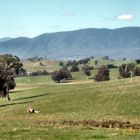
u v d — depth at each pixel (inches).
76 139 1208.8
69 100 3693.4
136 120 2183.8
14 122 1943.9
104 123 1904.5
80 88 5172.2
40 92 6008.9
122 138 1205.7
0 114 3250.5
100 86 4773.6
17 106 3843.5
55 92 5364.2
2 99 5851.4
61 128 1517.0
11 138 1254.9
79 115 2736.2
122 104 3139.8
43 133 1339.8
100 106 3206.2
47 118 2449.6
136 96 3420.3
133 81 4909.0
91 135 1277.1
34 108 3442.4
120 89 4001.0
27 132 1374.3
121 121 1980.8
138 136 1244.5
